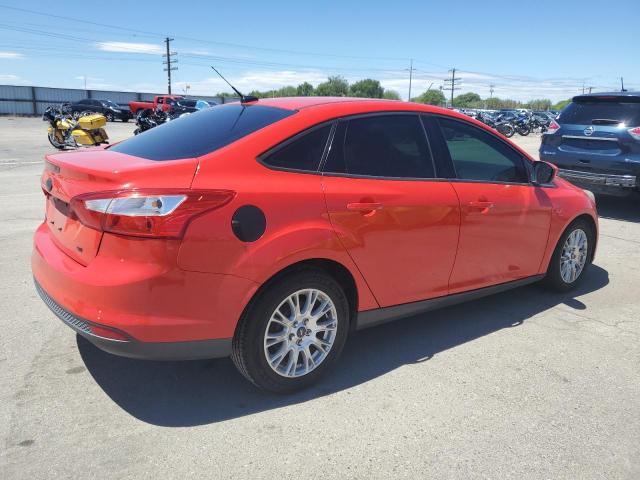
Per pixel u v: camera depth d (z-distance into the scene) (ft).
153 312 8.47
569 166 28.25
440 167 12.17
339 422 9.51
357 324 11.16
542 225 14.52
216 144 9.69
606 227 26.00
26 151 53.93
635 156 25.81
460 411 9.98
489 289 13.64
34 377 10.53
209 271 8.73
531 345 12.86
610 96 26.91
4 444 8.51
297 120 10.20
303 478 8.08
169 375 10.89
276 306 9.63
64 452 8.38
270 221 9.25
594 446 9.08
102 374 10.78
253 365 9.64
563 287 16.29
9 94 159.74
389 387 10.75
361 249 10.47
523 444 9.07
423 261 11.71
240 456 8.50
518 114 133.69
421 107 12.26
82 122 53.57
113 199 8.34
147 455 8.43
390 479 8.13
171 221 8.32
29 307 13.83
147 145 10.87
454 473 8.30
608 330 13.88
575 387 10.97
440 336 13.26
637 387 11.06
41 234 11.18
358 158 10.78
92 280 8.50
